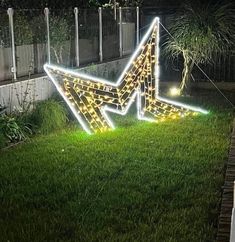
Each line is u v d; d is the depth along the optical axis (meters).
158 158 4.40
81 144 4.89
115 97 5.84
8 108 5.44
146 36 5.97
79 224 3.09
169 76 8.63
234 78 8.33
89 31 7.43
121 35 8.47
